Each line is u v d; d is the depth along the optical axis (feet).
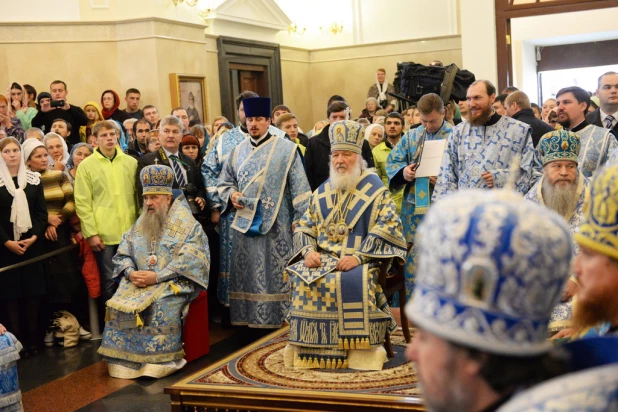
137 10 36.35
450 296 2.96
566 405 2.69
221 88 42.39
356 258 13.92
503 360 2.94
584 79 53.93
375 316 13.60
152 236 16.90
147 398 14.75
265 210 18.39
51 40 35.53
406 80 20.20
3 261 17.90
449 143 15.84
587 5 32.58
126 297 16.34
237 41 43.32
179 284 16.62
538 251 2.88
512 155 15.19
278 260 18.49
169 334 16.30
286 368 13.70
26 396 15.14
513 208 2.95
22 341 18.37
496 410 2.93
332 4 51.11
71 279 19.01
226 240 19.69
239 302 18.81
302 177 18.48
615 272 4.31
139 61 36.35
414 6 48.85
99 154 19.10
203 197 19.97
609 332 4.43
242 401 12.25
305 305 13.85
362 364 13.56
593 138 15.55
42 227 18.25
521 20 49.85
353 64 50.93
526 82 51.80
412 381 12.59
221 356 17.51
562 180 11.91
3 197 17.84
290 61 49.88
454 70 19.38
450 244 2.96
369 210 14.33
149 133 22.00
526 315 2.93
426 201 17.47
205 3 40.98
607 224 4.27
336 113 20.30
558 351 3.16
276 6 46.42
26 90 31.48
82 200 18.80
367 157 20.98
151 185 16.94
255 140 18.76
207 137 25.80
